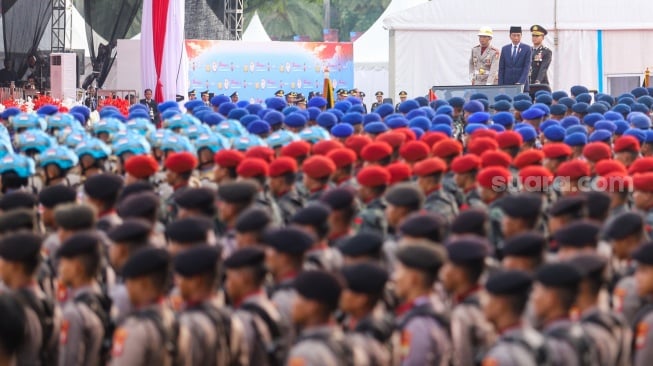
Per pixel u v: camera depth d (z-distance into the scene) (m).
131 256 20.61
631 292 23.47
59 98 79.12
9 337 19.72
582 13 80.25
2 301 19.84
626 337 21.03
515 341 18.88
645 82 72.25
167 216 31.38
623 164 37.62
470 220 24.91
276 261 22.62
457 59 80.88
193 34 99.75
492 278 19.39
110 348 22.00
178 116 44.22
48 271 25.08
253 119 47.03
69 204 26.08
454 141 36.28
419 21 80.69
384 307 21.33
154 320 19.83
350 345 18.83
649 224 29.08
